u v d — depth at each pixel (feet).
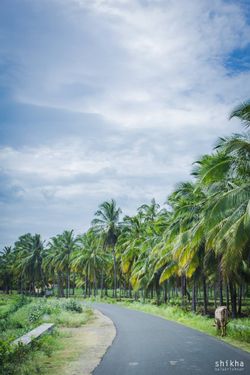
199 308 149.28
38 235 322.96
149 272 161.17
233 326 63.57
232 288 106.63
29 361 41.04
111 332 71.26
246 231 55.36
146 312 126.82
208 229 67.72
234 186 72.23
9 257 376.07
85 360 43.73
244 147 55.67
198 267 109.19
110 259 271.08
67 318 89.30
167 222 155.43
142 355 46.21
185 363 40.88
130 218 213.05
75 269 266.77
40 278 325.83
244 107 53.21
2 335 66.74
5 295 331.77
